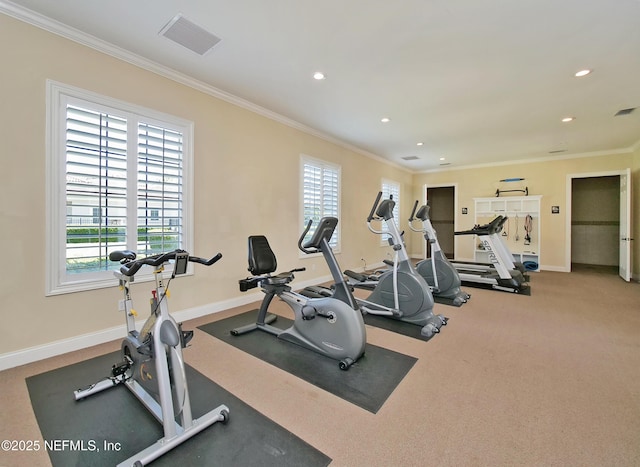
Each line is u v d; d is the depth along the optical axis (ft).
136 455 4.45
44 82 7.59
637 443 4.85
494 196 24.40
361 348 7.55
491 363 7.64
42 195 7.60
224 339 9.10
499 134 16.70
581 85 10.78
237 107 12.24
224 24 7.57
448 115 13.83
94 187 8.47
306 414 5.60
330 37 8.07
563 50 8.59
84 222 8.30
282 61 9.31
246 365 7.50
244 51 8.78
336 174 18.17
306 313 8.20
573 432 5.12
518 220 22.93
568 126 15.26
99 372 7.04
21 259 7.33
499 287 15.67
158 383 4.85
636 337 9.30
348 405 5.88
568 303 13.19
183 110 10.44
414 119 14.37
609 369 7.31
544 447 4.77
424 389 6.45
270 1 6.72
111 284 8.75
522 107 12.82
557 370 7.27
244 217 12.62
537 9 6.92
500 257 15.79
